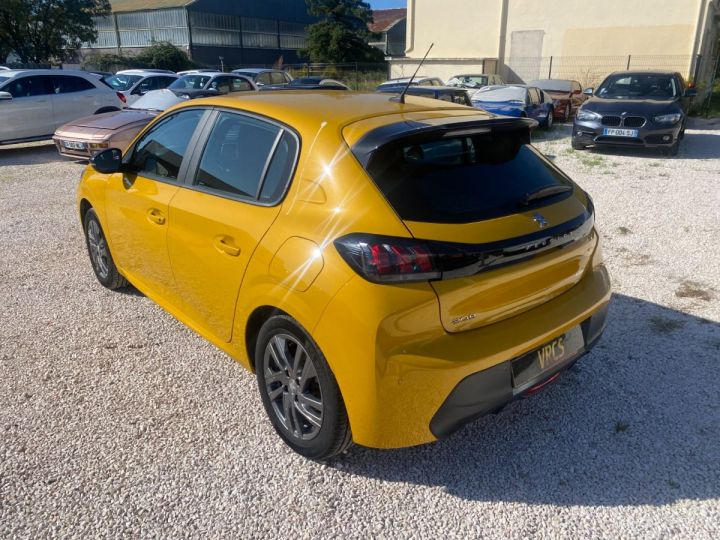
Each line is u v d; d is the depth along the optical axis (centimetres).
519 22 2548
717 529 238
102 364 364
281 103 306
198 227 310
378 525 242
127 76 1711
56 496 256
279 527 241
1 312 437
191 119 347
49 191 858
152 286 386
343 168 248
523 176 277
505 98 1459
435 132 254
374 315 223
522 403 324
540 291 262
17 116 1196
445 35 2714
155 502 254
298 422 274
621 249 569
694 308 434
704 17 2227
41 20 3516
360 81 3522
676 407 318
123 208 388
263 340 281
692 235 611
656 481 265
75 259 554
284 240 256
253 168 291
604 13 2388
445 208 240
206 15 4744
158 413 315
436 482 266
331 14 4356
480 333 241
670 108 1085
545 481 266
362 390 232
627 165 1027
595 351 374
